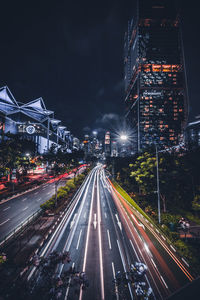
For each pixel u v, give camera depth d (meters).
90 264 14.35
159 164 26.22
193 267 13.79
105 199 36.84
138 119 141.38
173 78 146.38
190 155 28.44
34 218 23.83
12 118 111.31
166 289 11.74
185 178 27.34
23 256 14.89
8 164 40.41
